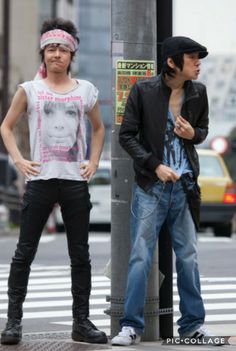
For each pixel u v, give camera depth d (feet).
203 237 115.14
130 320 36.65
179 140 36.45
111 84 38.47
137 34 38.01
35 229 37.11
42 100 36.65
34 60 297.53
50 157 36.68
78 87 37.14
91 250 92.68
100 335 37.55
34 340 38.93
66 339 39.37
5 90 177.37
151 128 36.27
